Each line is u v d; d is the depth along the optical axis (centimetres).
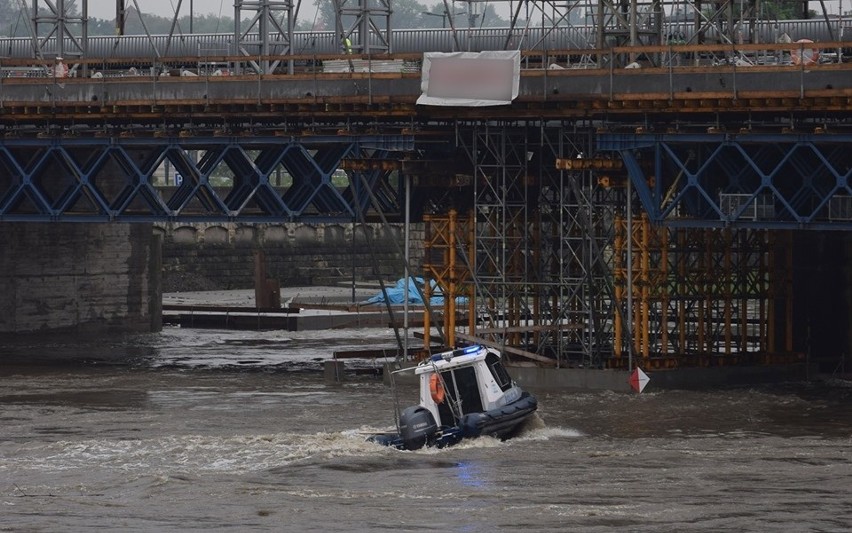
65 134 19850
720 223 16488
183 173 19550
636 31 17925
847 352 19300
